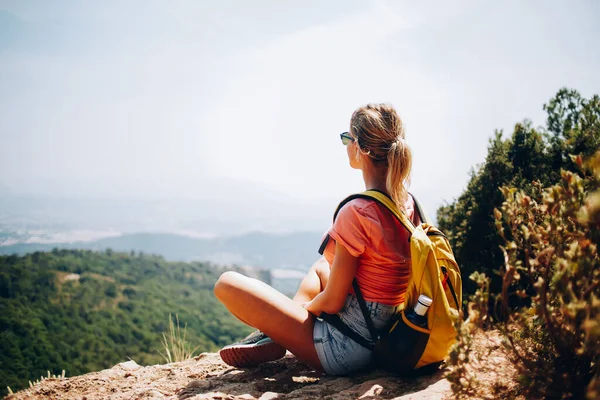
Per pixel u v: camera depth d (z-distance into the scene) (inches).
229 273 91.8
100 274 4033.0
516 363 67.7
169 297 4003.4
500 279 158.4
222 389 89.0
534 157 174.2
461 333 64.9
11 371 1908.2
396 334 80.4
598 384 47.0
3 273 3129.9
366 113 86.4
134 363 120.1
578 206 61.2
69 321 2748.5
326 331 88.2
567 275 55.8
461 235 179.5
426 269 78.4
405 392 77.7
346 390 79.8
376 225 81.9
